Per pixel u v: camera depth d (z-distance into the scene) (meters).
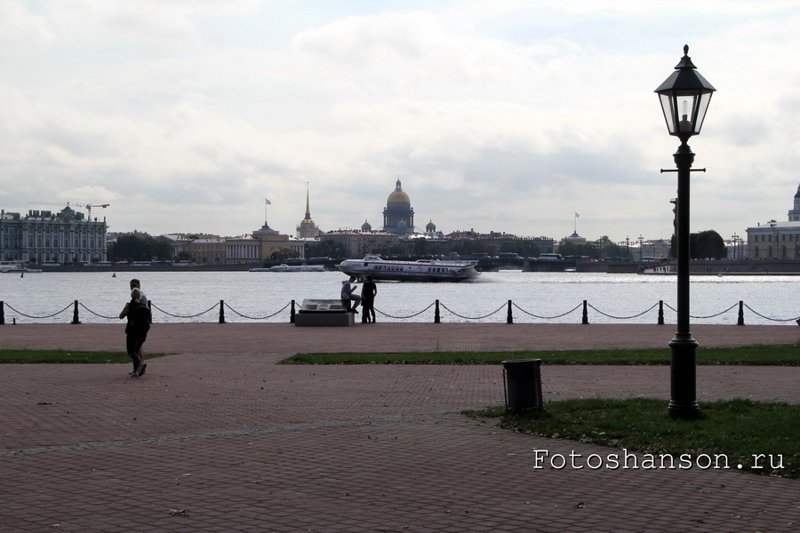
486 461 16.88
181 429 20.14
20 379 29.33
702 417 20.30
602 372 31.50
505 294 143.75
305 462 16.77
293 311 59.31
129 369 32.47
